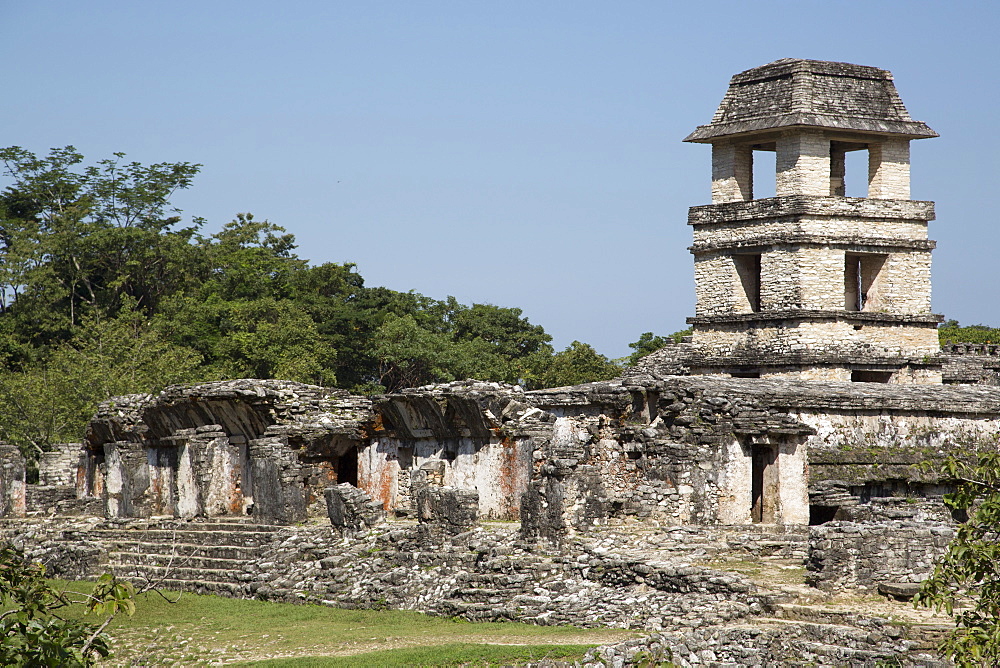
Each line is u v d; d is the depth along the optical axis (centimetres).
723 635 3444
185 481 5572
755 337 6600
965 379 6725
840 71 6625
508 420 4878
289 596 4462
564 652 3388
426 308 11350
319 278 11000
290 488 5181
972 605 3534
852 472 4794
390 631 3891
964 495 3022
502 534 4350
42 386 8162
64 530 5584
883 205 6612
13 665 2372
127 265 10531
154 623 4144
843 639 3419
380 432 5275
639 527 4347
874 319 6556
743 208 6662
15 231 10838
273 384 5344
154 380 8294
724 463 4506
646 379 4731
